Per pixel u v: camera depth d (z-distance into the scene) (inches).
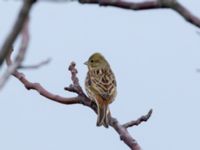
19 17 201.6
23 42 229.0
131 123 431.8
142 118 433.1
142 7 294.7
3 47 203.2
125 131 425.4
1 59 204.4
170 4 279.1
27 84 472.1
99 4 305.3
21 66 228.8
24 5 201.0
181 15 279.3
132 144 415.8
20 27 202.5
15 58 226.5
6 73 223.5
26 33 230.8
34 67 257.9
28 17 210.2
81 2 307.9
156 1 290.4
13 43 204.2
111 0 301.7
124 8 302.8
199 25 278.1
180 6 278.5
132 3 299.4
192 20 278.2
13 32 202.4
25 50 228.1
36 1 204.1
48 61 262.7
